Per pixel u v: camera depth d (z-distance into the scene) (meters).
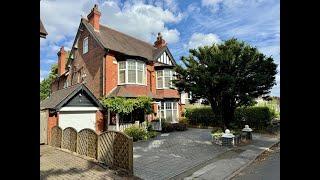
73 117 16.09
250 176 8.07
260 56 13.96
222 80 13.44
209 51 14.73
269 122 21.75
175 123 23.02
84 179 7.56
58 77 29.12
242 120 23.02
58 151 12.01
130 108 18.17
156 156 11.19
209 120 26.00
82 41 22.86
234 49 14.16
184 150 12.67
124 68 20.22
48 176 7.83
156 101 23.44
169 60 27.38
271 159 10.68
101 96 19.55
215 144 14.52
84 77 22.02
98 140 9.97
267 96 14.82
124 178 7.77
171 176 8.06
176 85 16.02
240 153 11.92
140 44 26.56
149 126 19.64
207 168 9.13
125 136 8.52
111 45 20.62
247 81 13.91
